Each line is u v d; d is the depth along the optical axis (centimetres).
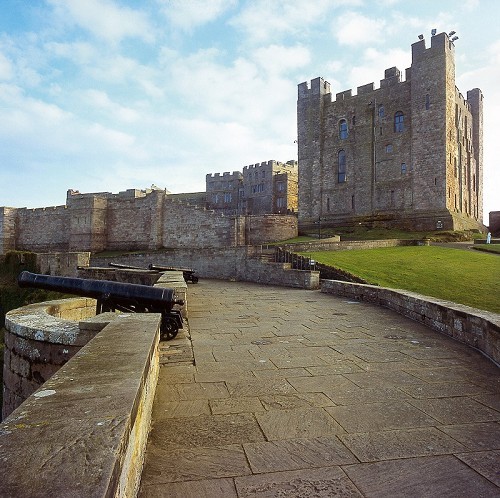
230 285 2019
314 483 272
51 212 5422
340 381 493
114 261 3412
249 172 7775
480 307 1351
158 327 491
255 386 473
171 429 355
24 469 138
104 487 129
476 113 5731
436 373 526
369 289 1277
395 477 281
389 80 4797
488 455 313
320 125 5347
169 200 4534
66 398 211
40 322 653
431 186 4362
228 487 267
